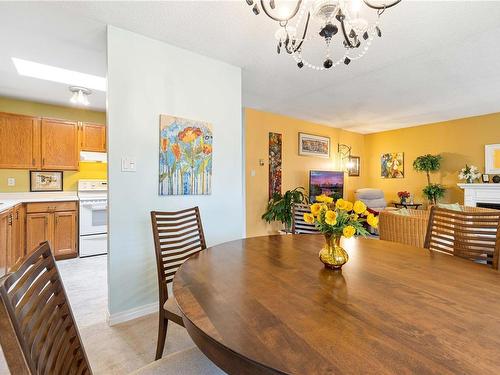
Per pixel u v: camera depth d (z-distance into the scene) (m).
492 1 1.81
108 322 2.09
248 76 3.16
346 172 6.50
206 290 1.02
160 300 1.62
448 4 1.85
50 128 3.86
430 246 1.86
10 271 0.66
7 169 3.73
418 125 5.99
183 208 2.47
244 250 1.61
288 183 5.35
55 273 0.86
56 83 3.19
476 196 5.00
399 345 0.67
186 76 2.49
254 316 0.82
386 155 6.58
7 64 2.70
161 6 1.86
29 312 0.66
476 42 2.38
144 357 1.69
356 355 0.63
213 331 0.74
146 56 2.26
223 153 2.74
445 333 0.72
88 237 3.89
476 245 1.60
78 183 4.18
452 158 5.49
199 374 0.95
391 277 1.16
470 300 0.93
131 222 2.19
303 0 1.63
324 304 0.90
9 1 1.77
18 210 3.30
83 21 2.02
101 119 4.38
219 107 2.72
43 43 2.32
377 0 1.40
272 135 5.08
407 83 3.43
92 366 1.60
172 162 2.39
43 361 0.68
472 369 0.58
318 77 3.21
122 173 2.14
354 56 2.61
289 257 1.47
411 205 5.80
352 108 4.63
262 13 1.94
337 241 1.29
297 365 0.60
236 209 2.84
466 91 3.74
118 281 2.13
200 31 2.18
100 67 2.76
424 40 2.34
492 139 4.97
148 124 2.27
